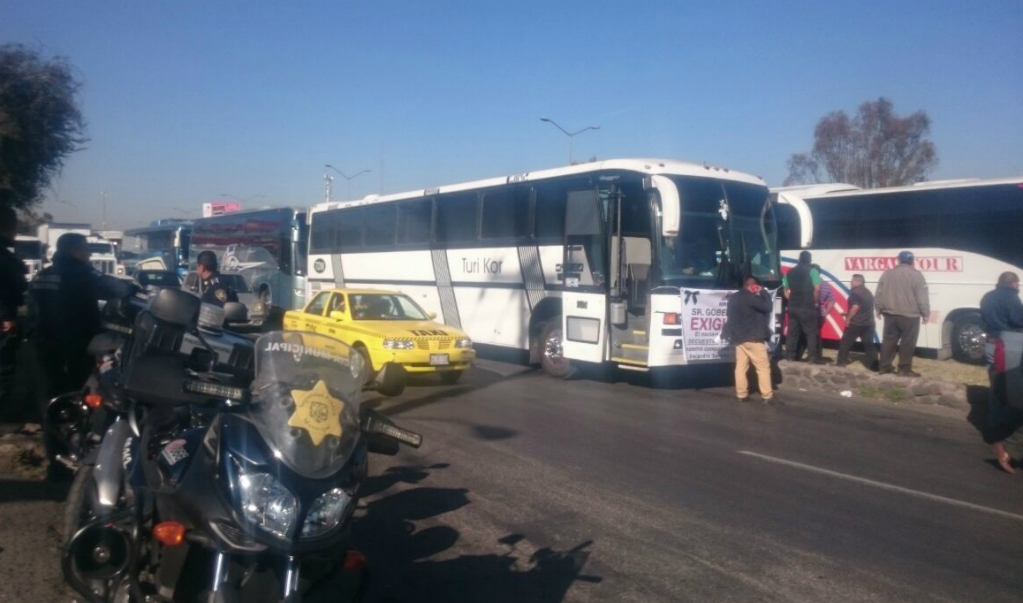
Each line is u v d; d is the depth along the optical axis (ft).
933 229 60.08
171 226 163.94
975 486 29.48
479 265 60.39
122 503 16.65
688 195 47.88
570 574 20.75
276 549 13.01
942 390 44.50
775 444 35.37
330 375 15.14
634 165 48.06
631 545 22.77
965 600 19.56
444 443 34.24
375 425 15.33
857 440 36.58
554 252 53.47
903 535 23.99
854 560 21.94
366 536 23.29
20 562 19.44
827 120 150.71
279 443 13.65
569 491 27.68
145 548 14.47
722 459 32.50
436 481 28.66
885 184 144.87
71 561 13.91
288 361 14.98
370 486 27.94
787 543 23.11
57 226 115.85
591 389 49.06
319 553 13.60
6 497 23.94
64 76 54.34
